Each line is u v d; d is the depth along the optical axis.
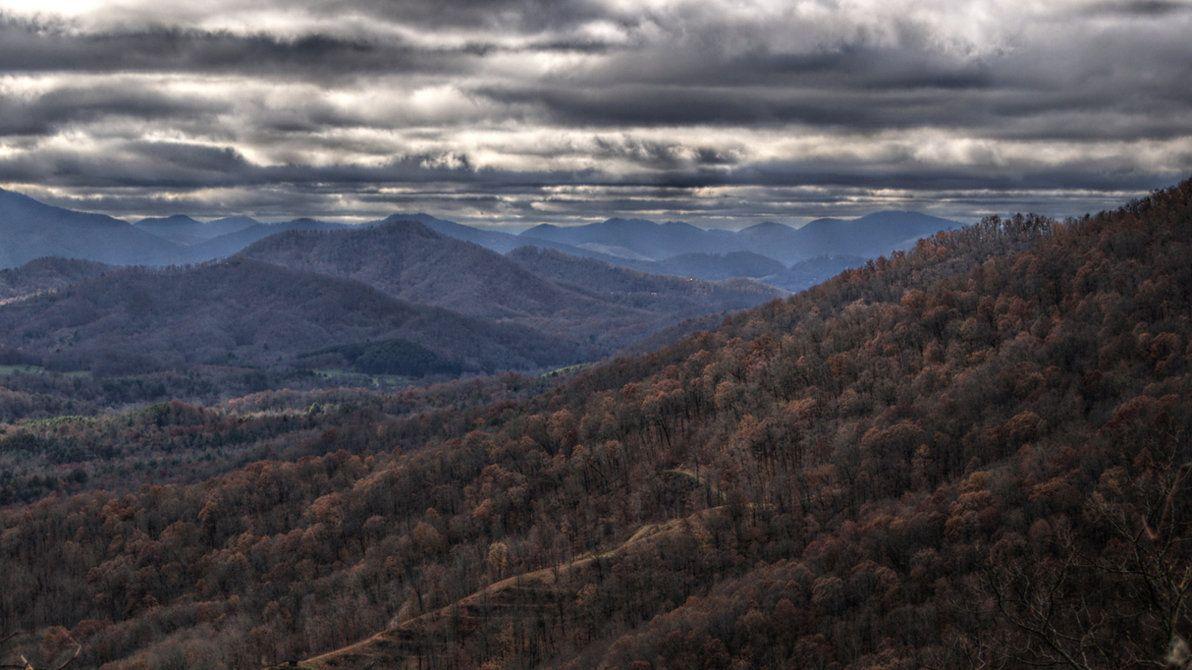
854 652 172.38
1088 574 86.19
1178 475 36.50
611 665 187.50
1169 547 34.97
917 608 174.50
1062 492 186.00
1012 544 172.88
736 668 174.75
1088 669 36.31
